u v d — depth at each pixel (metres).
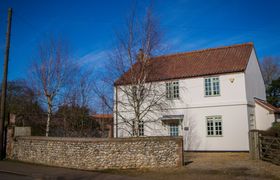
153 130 23.25
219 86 21.89
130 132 20.06
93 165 13.95
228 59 23.16
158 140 14.04
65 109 22.75
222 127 21.36
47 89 24.45
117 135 22.38
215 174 11.95
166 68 24.72
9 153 17.77
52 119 22.64
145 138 14.05
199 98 22.48
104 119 22.89
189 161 16.19
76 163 14.28
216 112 21.70
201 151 21.78
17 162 16.16
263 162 14.65
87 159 14.09
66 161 14.58
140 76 18.94
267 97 37.44
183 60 25.34
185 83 23.12
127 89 19.55
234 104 21.16
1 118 17.14
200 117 22.22
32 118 24.11
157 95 20.61
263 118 22.69
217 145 21.34
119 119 22.22
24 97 28.09
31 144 16.34
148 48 18.92
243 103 20.89
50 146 15.32
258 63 25.77
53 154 15.12
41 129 23.95
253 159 15.84
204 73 22.34
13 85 32.22
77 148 14.39
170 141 14.09
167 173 12.41
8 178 11.52
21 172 12.84
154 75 20.59
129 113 22.31
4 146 18.09
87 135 21.33
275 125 17.67
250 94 22.28
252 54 24.03
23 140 16.92
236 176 11.39
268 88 38.38
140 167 13.81
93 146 14.16
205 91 22.38
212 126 21.78
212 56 24.44
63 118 22.41
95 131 22.39
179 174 12.12
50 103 23.94
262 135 15.46
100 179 11.26
